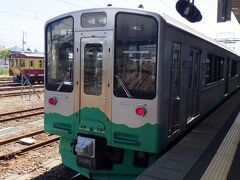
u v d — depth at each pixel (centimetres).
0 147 877
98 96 594
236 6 1040
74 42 620
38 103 1833
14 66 3409
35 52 3641
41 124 1208
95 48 596
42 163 773
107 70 582
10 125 1171
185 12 693
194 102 794
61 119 650
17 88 2700
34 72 3450
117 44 574
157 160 549
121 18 568
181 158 562
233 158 572
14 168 736
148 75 551
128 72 566
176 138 660
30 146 873
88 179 693
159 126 550
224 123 895
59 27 646
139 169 592
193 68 759
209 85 973
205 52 876
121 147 574
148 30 549
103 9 581
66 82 639
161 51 543
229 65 1502
